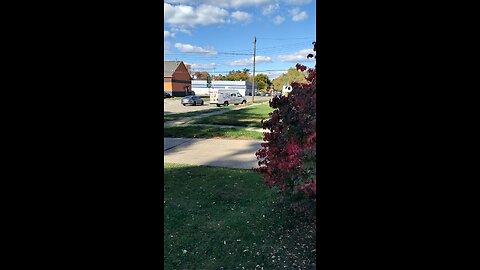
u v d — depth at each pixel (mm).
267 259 2807
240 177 5516
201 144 9320
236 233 3299
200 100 29625
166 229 3408
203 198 4402
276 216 3719
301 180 3633
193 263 2764
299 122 3586
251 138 10406
